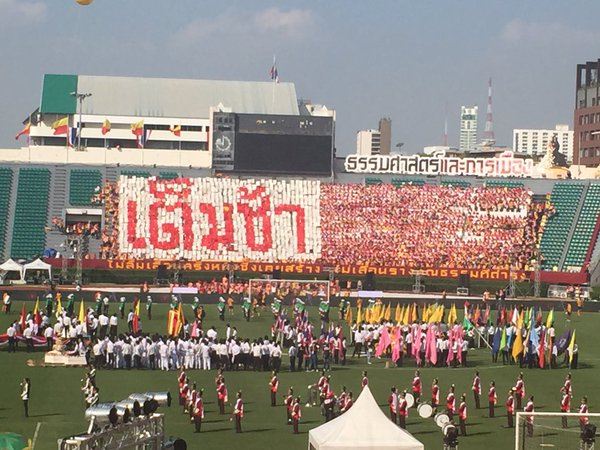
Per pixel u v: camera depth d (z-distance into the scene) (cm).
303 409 9238
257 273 18962
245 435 8194
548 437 8031
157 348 10888
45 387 9781
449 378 10862
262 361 11038
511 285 18812
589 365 11931
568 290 18962
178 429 8356
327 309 14425
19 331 11938
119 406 6406
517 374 11219
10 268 17262
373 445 6706
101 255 19788
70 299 13338
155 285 18325
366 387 7175
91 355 11206
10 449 6006
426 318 13325
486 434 8481
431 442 8100
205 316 14962
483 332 13488
